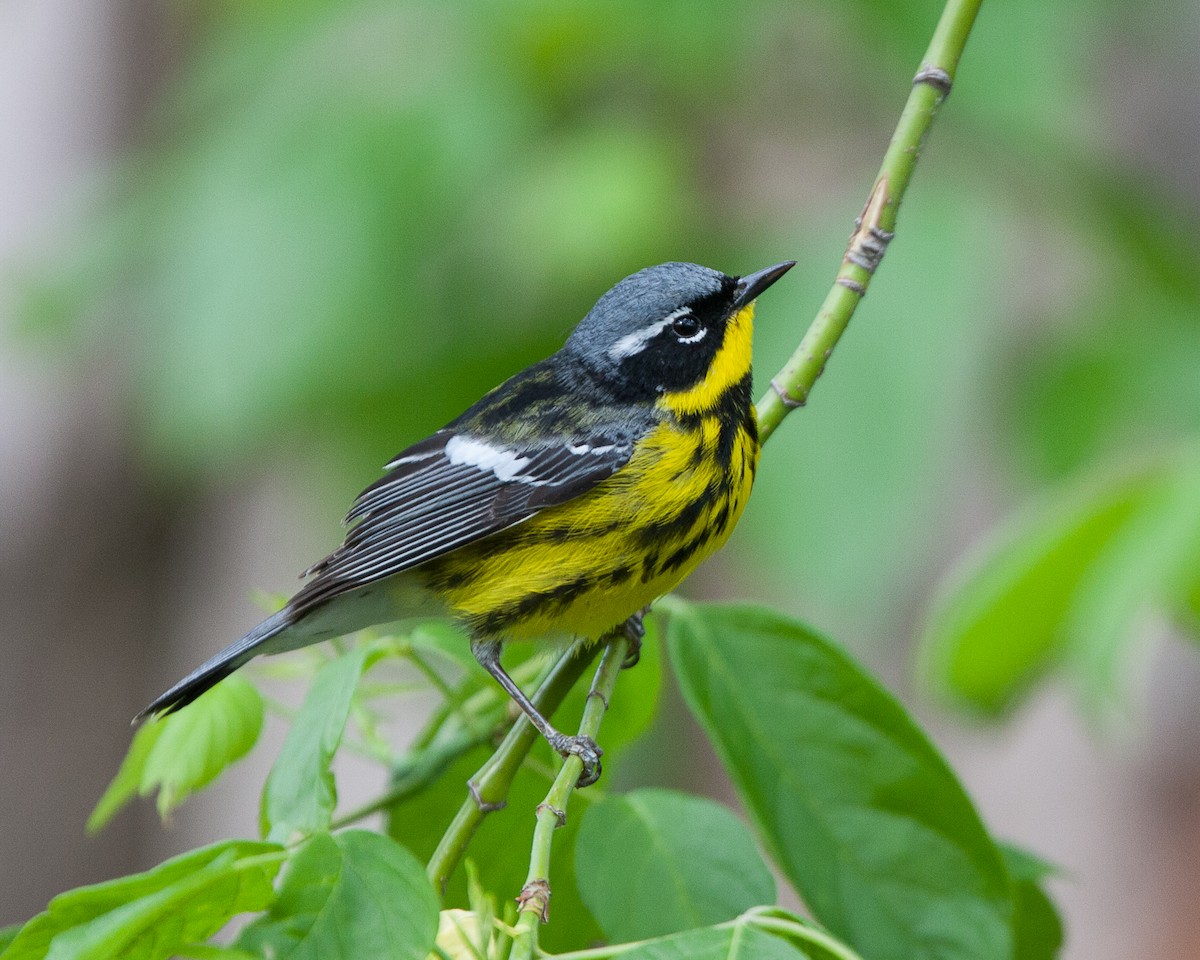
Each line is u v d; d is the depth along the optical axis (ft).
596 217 36.70
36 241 43.86
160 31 55.16
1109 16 42.93
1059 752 47.14
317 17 40.60
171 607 57.21
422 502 26.00
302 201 38.27
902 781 20.74
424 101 38.32
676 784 43.91
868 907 20.42
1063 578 26.23
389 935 15.29
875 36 37.04
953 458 33.71
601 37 37.50
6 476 54.29
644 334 26.16
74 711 55.47
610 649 21.17
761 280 27.09
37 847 55.06
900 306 34.22
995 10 36.55
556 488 25.02
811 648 21.02
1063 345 37.55
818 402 33.86
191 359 38.45
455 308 39.40
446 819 22.11
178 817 56.44
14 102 54.54
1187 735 45.83
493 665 22.95
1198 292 38.58
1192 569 25.43
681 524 25.34
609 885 19.16
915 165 21.35
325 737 17.40
